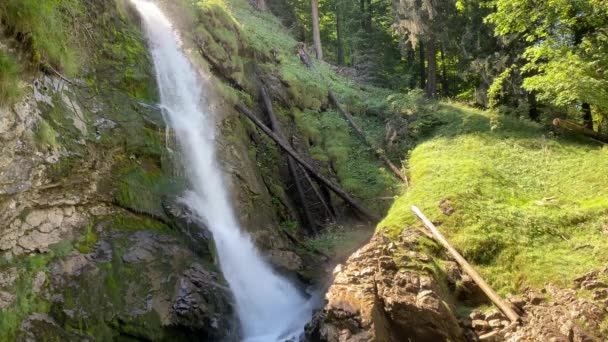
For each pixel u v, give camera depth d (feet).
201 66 43.57
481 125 52.01
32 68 22.47
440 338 23.65
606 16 36.37
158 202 28.63
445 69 78.79
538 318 23.97
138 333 23.21
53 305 21.15
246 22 69.77
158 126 31.53
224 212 35.01
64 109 24.99
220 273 28.19
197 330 25.13
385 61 86.48
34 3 22.35
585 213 31.30
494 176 38.86
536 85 37.96
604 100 35.04
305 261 37.35
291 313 31.42
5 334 19.13
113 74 31.45
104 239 24.59
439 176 39.83
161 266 25.62
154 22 41.06
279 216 44.01
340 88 67.51
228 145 40.93
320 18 104.99
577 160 40.86
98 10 32.40
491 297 25.88
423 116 57.41
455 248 29.66
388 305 24.07
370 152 55.11
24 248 21.17
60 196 23.26
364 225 44.37
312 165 51.21
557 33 39.19
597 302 23.79
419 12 62.18
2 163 20.21
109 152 26.96
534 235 30.17
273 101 55.93
